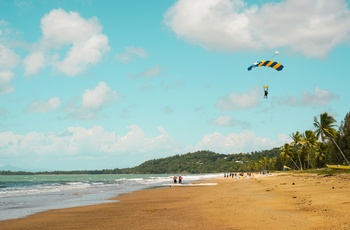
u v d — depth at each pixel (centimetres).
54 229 1764
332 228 1392
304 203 2314
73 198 4025
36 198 4078
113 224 1861
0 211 2648
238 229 1516
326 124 9612
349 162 8769
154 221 1900
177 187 6419
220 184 7194
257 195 3378
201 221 1812
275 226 1529
